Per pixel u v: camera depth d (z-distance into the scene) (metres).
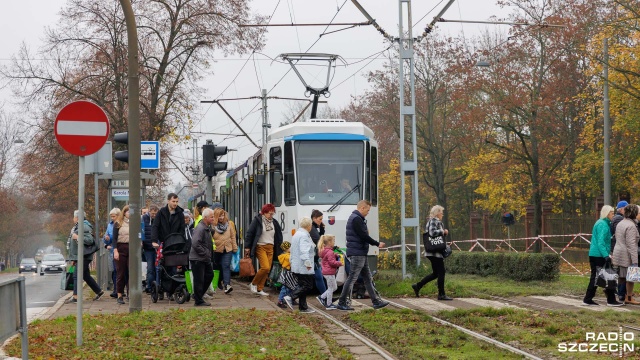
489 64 44.16
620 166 49.12
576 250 38.88
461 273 31.00
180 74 41.94
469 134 55.34
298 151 22.70
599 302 20.11
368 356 11.92
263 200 24.69
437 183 61.06
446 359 11.55
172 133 41.38
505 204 62.75
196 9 41.09
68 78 43.22
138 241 16.33
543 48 48.94
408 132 60.78
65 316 16.69
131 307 16.34
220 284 24.41
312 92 29.47
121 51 41.62
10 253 143.38
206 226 18.72
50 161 45.34
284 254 18.25
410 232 67.00
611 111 45.56
